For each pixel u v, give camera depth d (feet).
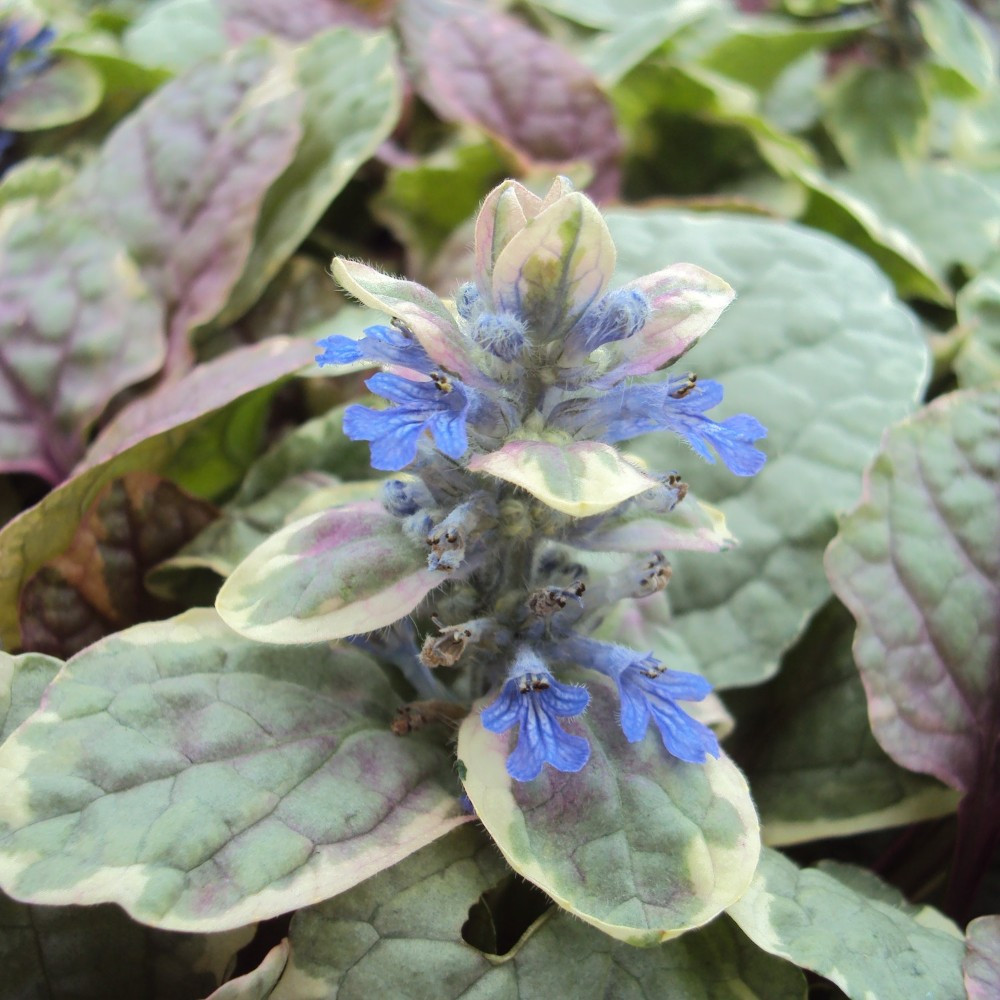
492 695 0.44
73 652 0.53
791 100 0.94
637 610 0.53
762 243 0.65
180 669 0.44
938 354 0.70
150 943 0.43
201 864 0.39
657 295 0.42
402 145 0.83
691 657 0.52
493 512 0.42
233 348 0.66
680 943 0.44
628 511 0.44
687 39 0.90
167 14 0.86
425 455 0.42
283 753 0.43
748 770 0.56
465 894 0.43
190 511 0.55
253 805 0.41
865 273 0.65
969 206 0.82
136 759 0.41
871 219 0.74
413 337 0.41
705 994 0.42
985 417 0.56
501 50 0.78
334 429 0.60
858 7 0.93
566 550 0.46
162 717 0.43
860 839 0.59
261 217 0.68
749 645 0.55
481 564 0.43
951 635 0.52
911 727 0.51
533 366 0.41
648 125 0.85
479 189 0.75
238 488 0.63
